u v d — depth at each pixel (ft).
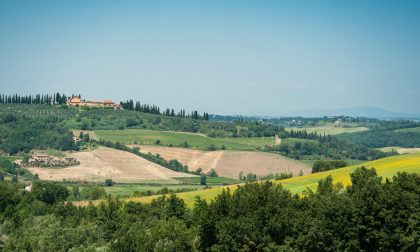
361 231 197.88
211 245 224.53
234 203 226.58
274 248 202.59
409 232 193.16
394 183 214.07
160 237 228.63
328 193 237.25
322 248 201.67
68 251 278.87
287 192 237.66
